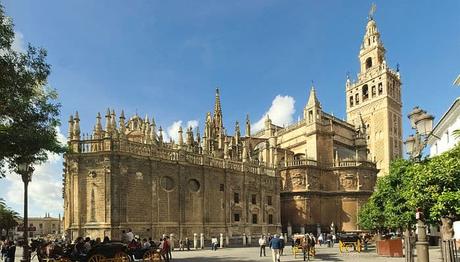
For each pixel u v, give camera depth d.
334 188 84.88
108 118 50.25
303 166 82.19
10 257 32.31
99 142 49.72
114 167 48.97
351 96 127.38
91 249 25.69
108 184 48.34
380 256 38.59
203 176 59.94
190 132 69.31
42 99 26.11
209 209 60.00
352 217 82.62
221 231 61.22
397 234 55.97
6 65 23.12
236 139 81.50
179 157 57.03
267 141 85.31
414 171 21.20
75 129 50.12
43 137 24.98
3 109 23.95
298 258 37.94
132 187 50.72
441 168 20.06
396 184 30.83
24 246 25.48
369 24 125.62
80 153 49.62
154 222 52.50
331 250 51.91
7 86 23.50
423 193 20.25
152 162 53.38
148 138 58.97
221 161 63.59
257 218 68.31
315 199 82.38
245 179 66.56
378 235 51.44
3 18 22.77
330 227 82.44
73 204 49.06
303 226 79.75
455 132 22.72
